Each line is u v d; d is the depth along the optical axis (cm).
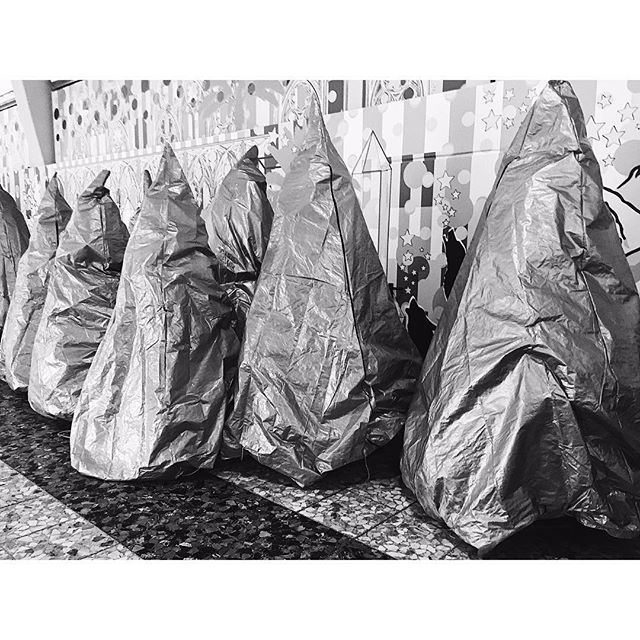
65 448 237
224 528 171
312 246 201
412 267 255
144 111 400
